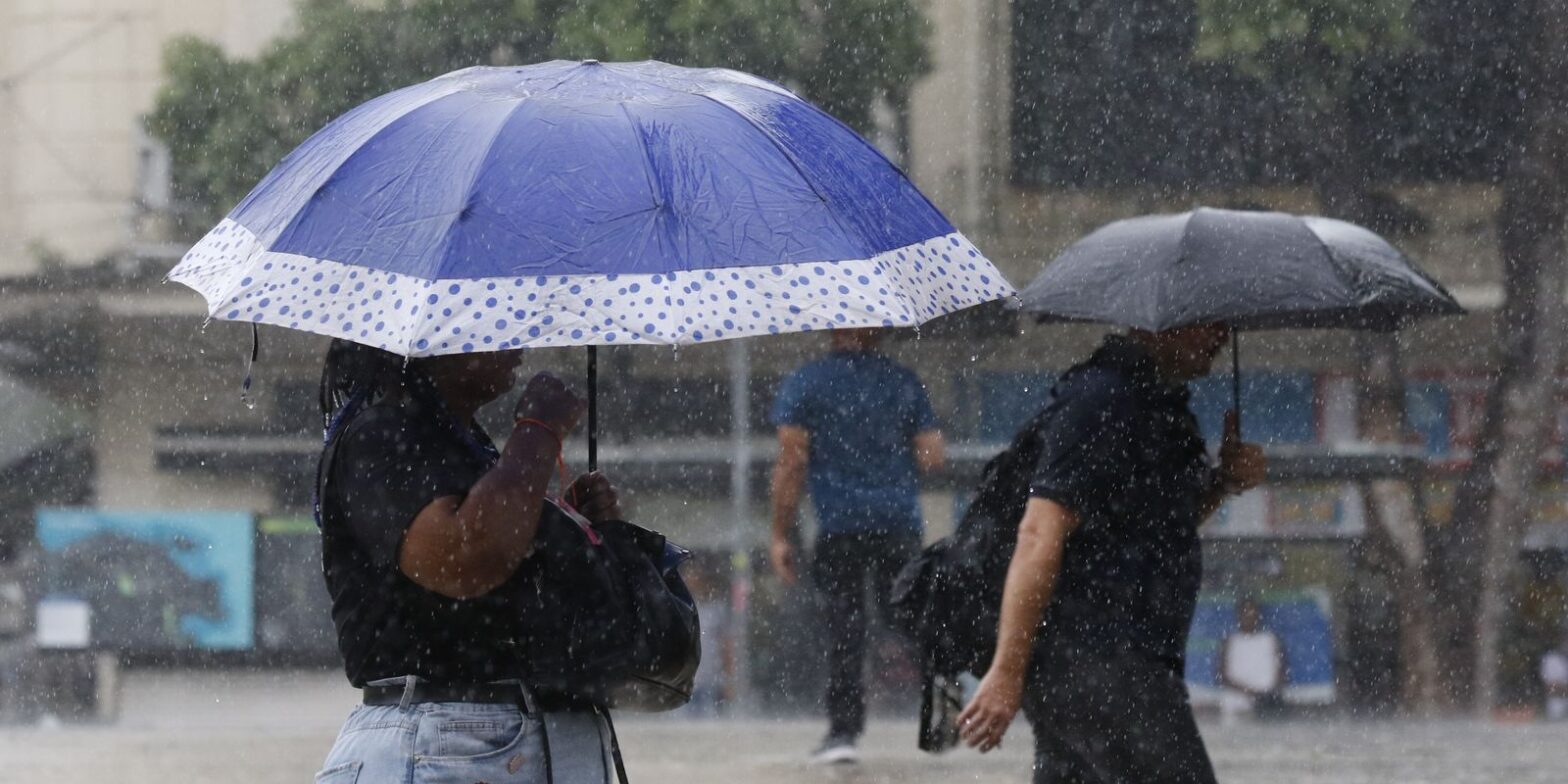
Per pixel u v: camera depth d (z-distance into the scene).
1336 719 26.97
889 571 17.19
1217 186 38.38
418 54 39.94
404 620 6.67
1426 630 28.80
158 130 42.69
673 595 7.14
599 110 6.89
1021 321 33.88
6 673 28.98
